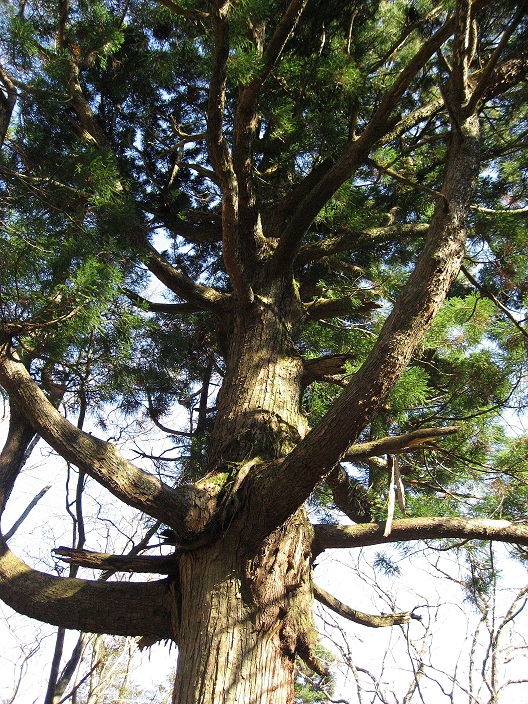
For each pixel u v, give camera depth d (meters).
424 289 3.38
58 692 6.59
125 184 5.80
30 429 4.66
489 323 5.78
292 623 3.70
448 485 5.55
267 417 4.39
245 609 3.62
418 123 5.94
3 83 4.46
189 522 3.80
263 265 5.31
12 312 3.76
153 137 6.42
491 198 6.00
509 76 4.67
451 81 4.09
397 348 3.30
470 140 3.89
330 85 5.05
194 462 6.32
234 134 4.66
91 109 5.98
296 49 5.42
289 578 3.81
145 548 4.43
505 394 5.43
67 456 3.73
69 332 3.86
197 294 5.30
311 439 3.42
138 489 3.75
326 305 5.59
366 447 4.07
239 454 4.19
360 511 5.37
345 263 6.30
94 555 3.92
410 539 4.29
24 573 3.99
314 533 4.21
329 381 5.12
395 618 4.66
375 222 5.97
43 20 5.53
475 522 4.28
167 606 3.88
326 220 5.87
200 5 4.57
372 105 5.80
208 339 7.22
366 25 5.99
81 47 5.41
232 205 4.46
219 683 3.39
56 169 4.68
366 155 4.54
